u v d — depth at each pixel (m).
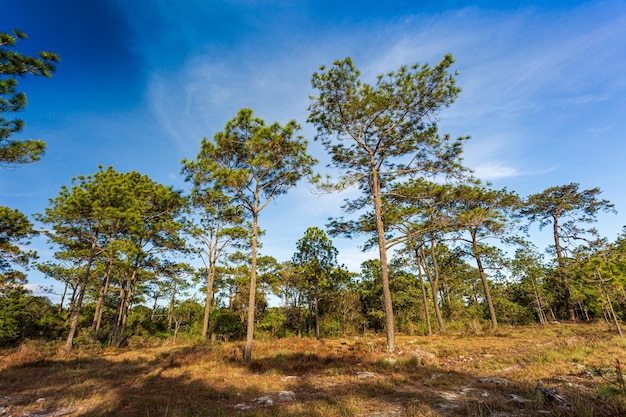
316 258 30.59
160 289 34.72
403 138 17.58
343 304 33.75
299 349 16.23
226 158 16.50
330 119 17.77
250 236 26.66
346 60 16.06
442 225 17.11
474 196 17.03
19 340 22.58
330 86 16.72
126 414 6.37
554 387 6.53
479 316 36.44
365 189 19.53
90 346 19.59
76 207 19.45
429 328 23.91
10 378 10.62
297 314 35.97
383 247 16.58
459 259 33.69
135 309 41.03
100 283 31.23
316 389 8.34
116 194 20.28
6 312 22.41
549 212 33.16
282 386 8.76
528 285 34.28
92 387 9.06
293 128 15.63
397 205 19.80
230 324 27.45
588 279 18.78
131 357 16.17
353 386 8.24
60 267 30.44
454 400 6.59
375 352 14.27
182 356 14.51
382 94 16.28
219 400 7.51
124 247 19.55
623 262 17.83
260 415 5.90
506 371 9.57
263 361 12.81
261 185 16.84
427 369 10.52
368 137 18.17
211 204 19.33
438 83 15.58
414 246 26.06
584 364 9.02
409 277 38.81
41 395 8.18
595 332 18.11
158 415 6.28
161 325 37.25
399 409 6.16
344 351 15.10
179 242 25.44
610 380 6.66
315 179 16.73
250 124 15.70
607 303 17.25
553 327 23.58
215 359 13.46
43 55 10.59
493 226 18.84
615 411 4.85
